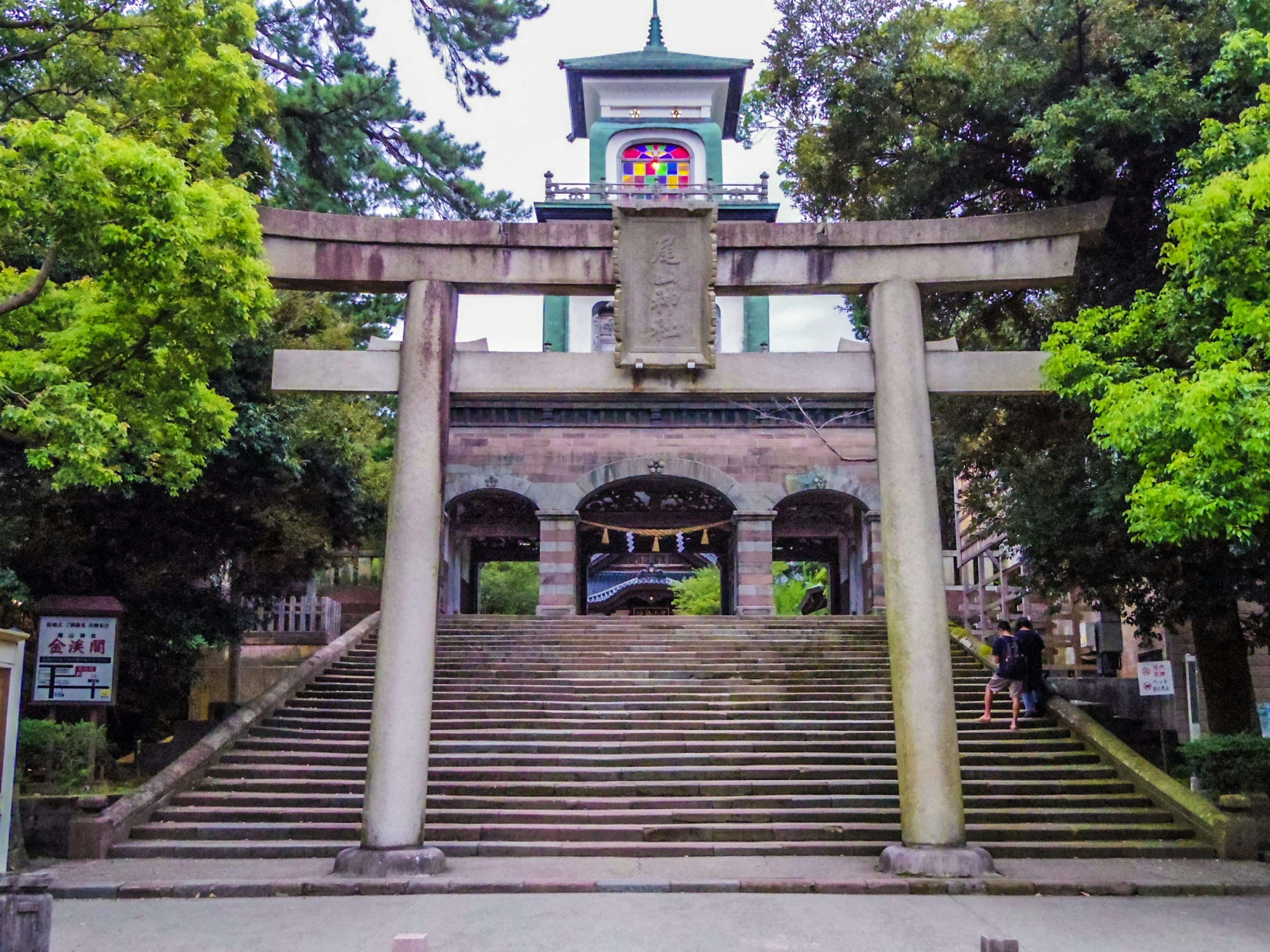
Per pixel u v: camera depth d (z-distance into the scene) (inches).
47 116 492.4
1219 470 364.5
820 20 641.6
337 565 953.5
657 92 1402.6
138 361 454.0
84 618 595.8
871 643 842.8
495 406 1111.6
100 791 565.3
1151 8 582.6
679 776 574.6
